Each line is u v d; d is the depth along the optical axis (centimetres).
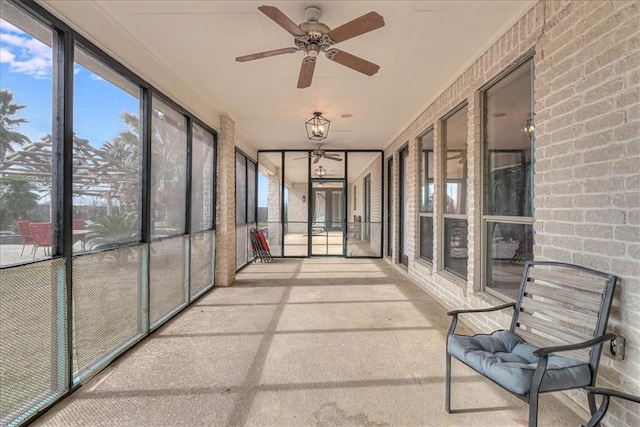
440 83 397
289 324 348
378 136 672
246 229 723
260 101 458
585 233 196
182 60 331
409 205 574
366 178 925
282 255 830
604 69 184
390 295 463
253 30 279
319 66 345
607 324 173
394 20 264
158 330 330
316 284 530
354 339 308
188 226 411
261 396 215
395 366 255
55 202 212
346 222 827
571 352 186
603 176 185
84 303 231
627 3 171
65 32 215
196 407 204
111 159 265
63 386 212
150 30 278
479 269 340
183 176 397
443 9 250
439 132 443
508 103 298
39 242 200
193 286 429
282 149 798
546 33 230
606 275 176
